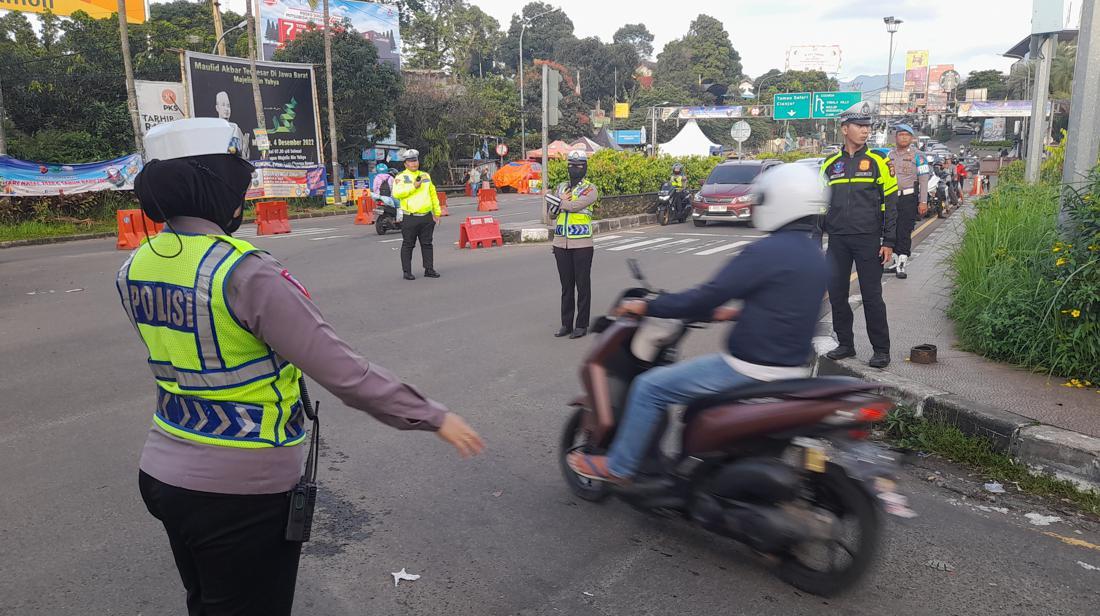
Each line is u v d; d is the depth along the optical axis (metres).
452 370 6.48
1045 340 5.60
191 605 2.03
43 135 21.97
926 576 3.31
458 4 71.38
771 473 3.06
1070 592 3.19
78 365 6.51
